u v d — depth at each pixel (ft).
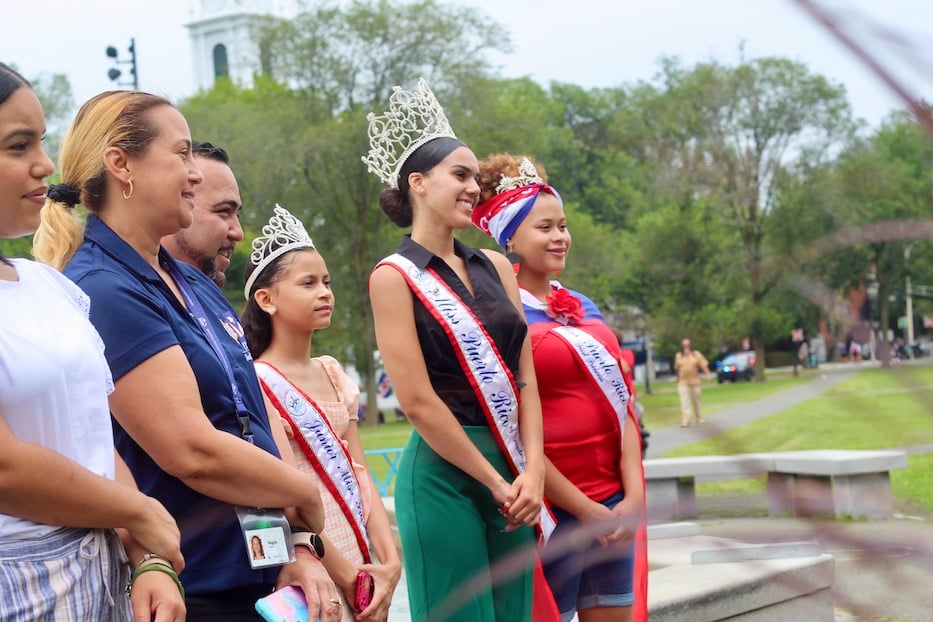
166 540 6.04
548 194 11.26
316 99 103.14
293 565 7.43
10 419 5.55
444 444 9.32
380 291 9.66
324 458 9.46
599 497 10.33
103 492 5.71
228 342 7.83
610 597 9.95
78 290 6.48
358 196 100.83
